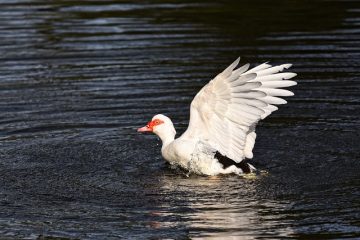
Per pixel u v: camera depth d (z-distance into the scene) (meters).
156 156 13.73
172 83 17.33
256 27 21.56
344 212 10.91
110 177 12.62
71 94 16.88
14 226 10.67
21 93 16.97
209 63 18.52
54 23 22.28
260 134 14.55
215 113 12.37
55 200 11.61
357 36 20.50
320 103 16.14
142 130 13.44
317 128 14.78
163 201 11.51
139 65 18.59
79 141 14.36
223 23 22.03
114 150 13.95
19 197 11.75
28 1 25.12
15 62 19.05
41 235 10.36
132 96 16.67
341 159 13.16
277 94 12.12
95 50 19.78
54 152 13.79
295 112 15.72
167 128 13.36
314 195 11.58
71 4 24.67
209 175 12.69
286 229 10.37
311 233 10.22
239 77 11.68
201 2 24.69
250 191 11.82
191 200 11.51
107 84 17.42
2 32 21.38
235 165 12.69
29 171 12.88
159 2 24.81
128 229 10.51
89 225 10.66
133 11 23.61
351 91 16.73
